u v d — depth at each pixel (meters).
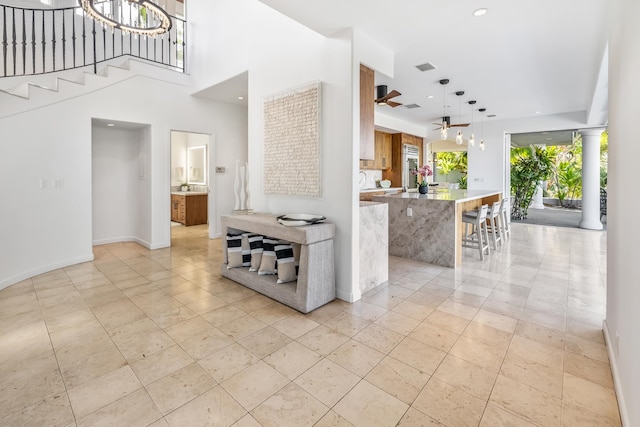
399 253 4.74
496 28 3.03
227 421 1.54
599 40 3.34
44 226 3.87
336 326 2.53
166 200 5.34
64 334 2.37
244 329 2.47
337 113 3.04
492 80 4.70
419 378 1.87
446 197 4.75
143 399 1.69
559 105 6.26
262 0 2.48
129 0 2.91
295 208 3.54
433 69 4.25
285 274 3.11
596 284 3.51
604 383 1.81
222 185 6.14
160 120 5.18
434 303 2.99
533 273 3.92
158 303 2.97
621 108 1.75
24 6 4.73
